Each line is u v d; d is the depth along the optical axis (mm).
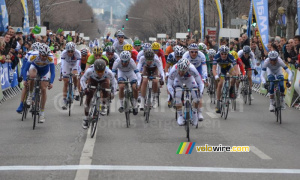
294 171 17531
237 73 32375
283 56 44000
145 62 30938
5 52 41938
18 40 48844
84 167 17828
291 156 20062
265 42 48812
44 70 28875
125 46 35406
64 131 26094
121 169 17594
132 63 29000
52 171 17250
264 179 16422
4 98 41688
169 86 25516
